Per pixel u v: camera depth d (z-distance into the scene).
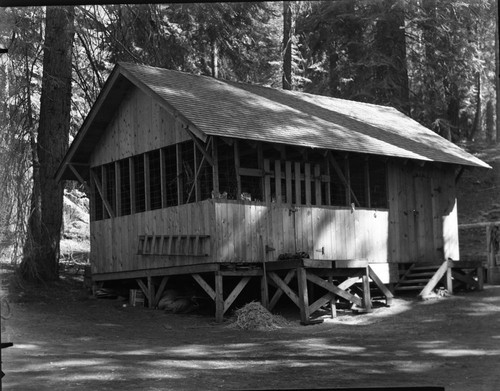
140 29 23.91
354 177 21.72
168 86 20.06
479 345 14.65
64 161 22.14
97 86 24.44
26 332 16.08
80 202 33.84
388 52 32.50
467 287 21.75
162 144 19.95
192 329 17.27
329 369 12.31
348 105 25.84
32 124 21.91
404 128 25.25
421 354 13.83
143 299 20.75
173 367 12.42
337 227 20.62
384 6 31.67
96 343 15.09
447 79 34.00
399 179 22.41
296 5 35.78
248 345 15.02
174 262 19.45
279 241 19.34
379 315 18.75
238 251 18.53
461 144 38.53
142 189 21.02
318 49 34.03
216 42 26.67
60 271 24.77
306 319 17.80
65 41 23.56
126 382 11.08
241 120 19.39
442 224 23.47
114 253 21.39
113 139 21.56
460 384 10.97
